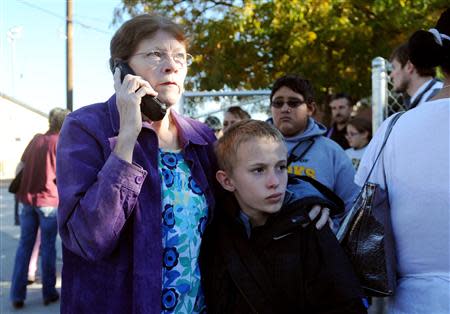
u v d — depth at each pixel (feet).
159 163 5.35
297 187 6.04
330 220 5.72
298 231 5.43
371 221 5.53
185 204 5.38
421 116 5.43
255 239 5.51
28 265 15.62
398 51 10.21
